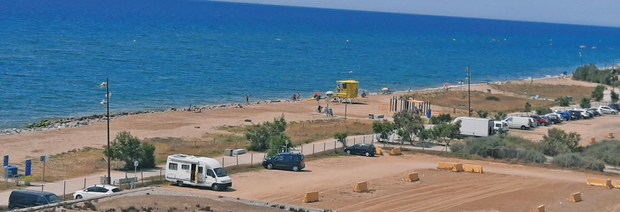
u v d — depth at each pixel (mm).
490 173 108438
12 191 79875
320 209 77000
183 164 92062
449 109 192250
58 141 128375
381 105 195750
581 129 164625
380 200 88688
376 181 99750
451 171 108688
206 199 78500
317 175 103000
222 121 158500
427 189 95875
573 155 119125
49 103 181875
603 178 108125
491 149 123000
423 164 114625
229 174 101250
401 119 136500
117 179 94688
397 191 93938
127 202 74500
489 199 91375
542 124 168750
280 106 188125
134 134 137250
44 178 95000
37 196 74562
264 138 124250
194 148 123125
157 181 93875
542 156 120500
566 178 107562
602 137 153625
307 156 116375
